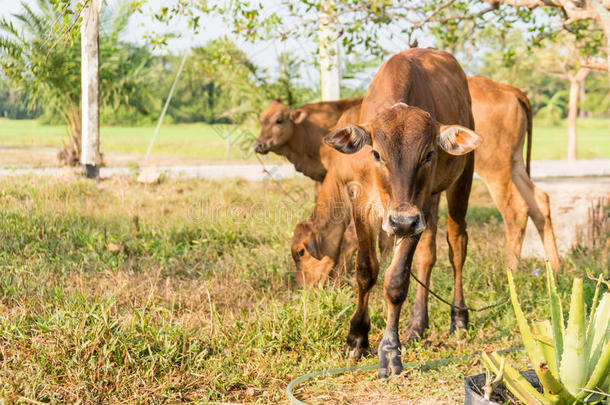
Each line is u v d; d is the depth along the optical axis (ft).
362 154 14.70
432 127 13.30
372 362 15.35
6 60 48.49
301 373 14.55
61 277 20.02
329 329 16.29
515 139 23.08
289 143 30.45
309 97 42.80
